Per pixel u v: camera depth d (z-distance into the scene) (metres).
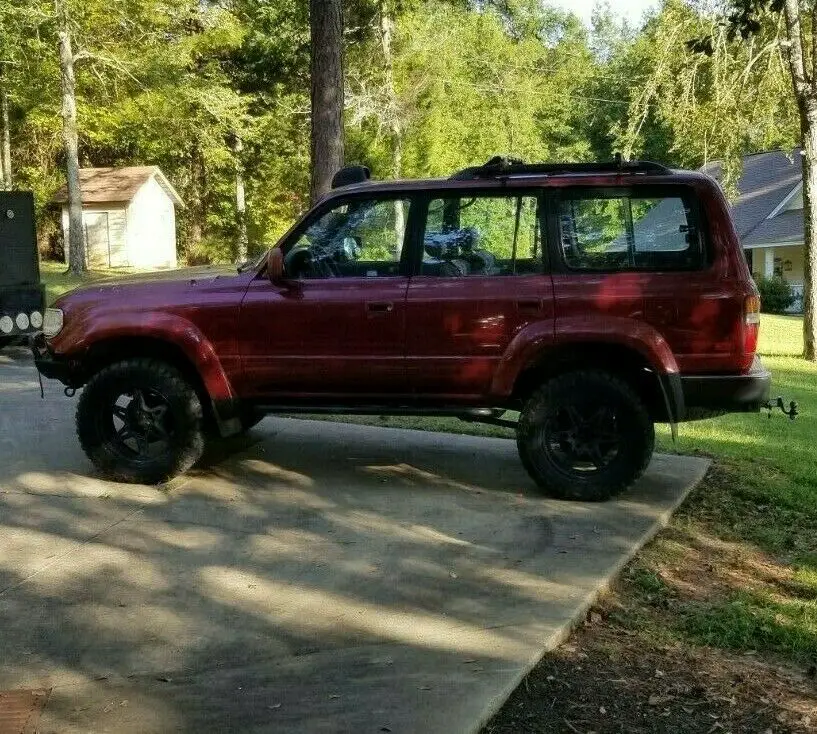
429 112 30.56
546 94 36.22
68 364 6.26
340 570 4.69
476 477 6.49
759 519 6.03
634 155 20.12
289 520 5.50
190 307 6.05
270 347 6.00
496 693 3.43
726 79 18.12
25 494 5.98
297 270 6.03
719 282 5.63
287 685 3.50
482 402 5.92
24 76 30.62
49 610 4.19
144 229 40.19
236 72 38.41
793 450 7.99
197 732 3.17
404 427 8.09
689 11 18.00
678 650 4.03
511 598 4.32
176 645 3.85
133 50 31.08
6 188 33.88
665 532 5.52
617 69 54.16
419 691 3.44
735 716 3.47
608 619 4.29
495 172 6.00
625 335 5.60
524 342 5.70
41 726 3.21
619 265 5.77
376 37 28.78
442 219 5.95
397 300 5.85
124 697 3.42
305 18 34.81
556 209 5.84
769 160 44.31
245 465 6.76
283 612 4.18
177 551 4.96
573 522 5.49
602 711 3.44
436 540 5.15
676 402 5.62
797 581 4.99
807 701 3.63
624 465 5.81
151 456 6.29
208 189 43.81
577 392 5.75
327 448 7.31
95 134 33.31
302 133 38.09
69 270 30.91
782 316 31.75
